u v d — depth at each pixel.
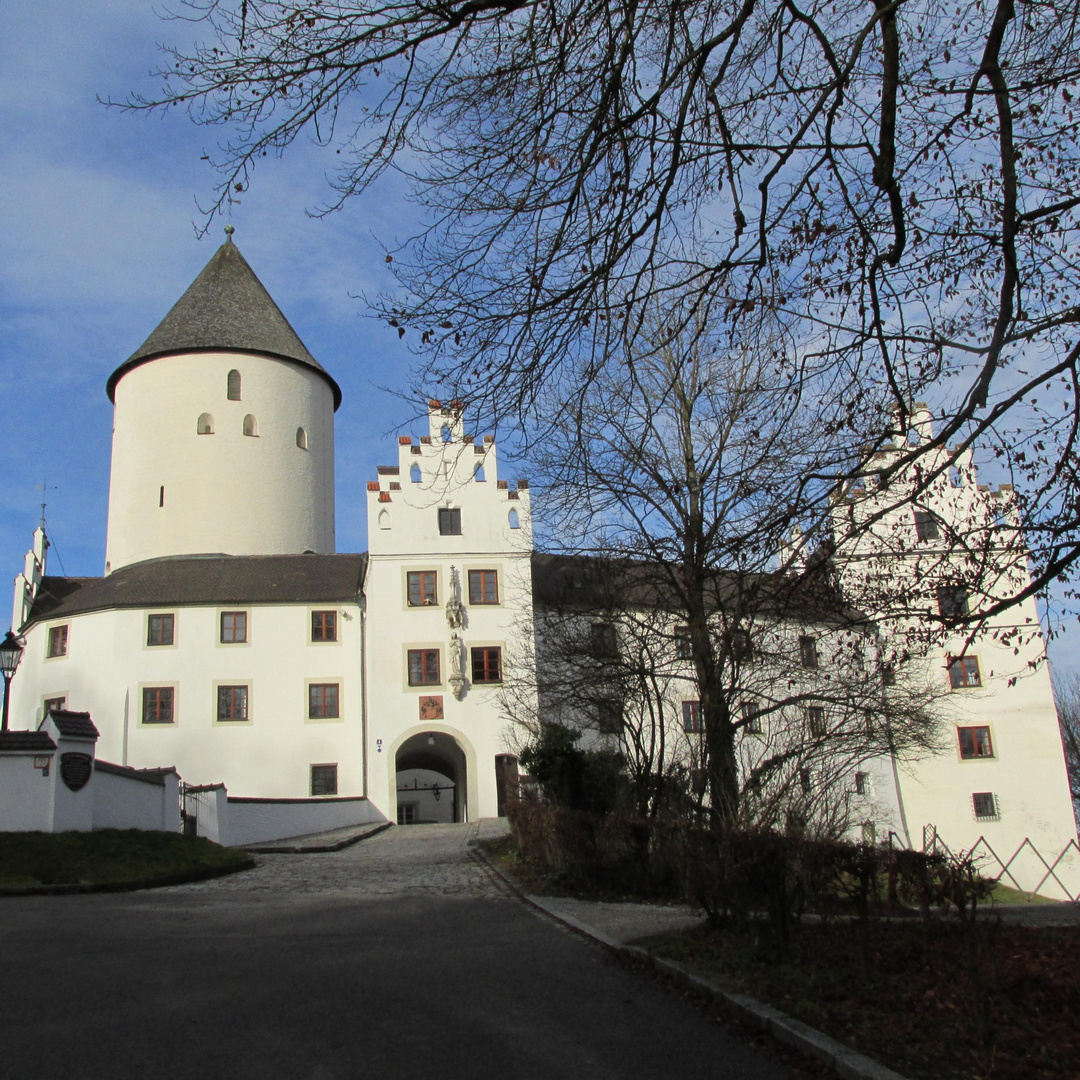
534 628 40.53
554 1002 9.54
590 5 8.92
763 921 10.94
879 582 13.08
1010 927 14.51
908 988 9.66
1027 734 39.91
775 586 13.13
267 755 41.84
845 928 12.65
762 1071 7.68
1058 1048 7.87
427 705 40.22
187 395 55.59
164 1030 8.45
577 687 23.67
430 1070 7.58
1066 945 12.23
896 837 37.47
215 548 53.91
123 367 57.19
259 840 31.02
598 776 25.39
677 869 15.88
